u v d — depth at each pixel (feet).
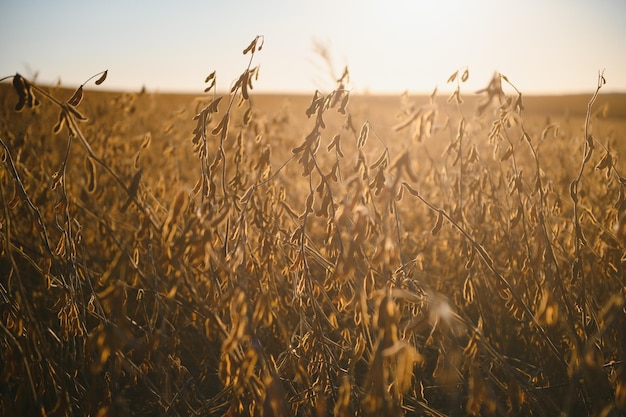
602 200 7.06
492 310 5.94
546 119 7.77
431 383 5.69
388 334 3.49
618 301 3.41
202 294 5.73
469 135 5.56
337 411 3.99
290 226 5.91
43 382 4.30
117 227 6.80
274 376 3.89
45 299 6.11
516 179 4.76
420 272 5.70
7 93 9.07
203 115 4.19
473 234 5.84
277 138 7.64
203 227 3.75
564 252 5.33
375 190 4.17
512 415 4.11
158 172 8.59
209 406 5.24
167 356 4.82
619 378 3.68
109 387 4.42
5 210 4.07
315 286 4.77
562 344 5.47
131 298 5.89
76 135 3.85
